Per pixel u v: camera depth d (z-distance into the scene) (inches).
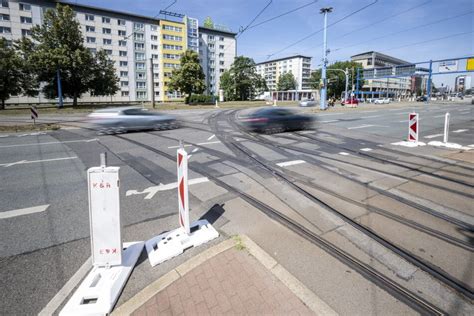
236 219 150.2
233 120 741.3
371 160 284.8
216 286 96.3
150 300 91.4
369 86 3946.9
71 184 213.9
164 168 256.7
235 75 2982.3
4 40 1409.9
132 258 111.0
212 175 232.4
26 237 133.6
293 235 132.7
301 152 326.6
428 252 118.7
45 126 601.6
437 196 182.5
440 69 1834.4
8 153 328.2
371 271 105.7
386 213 156.6
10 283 101.3
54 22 1417.3
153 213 160.4
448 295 93.8
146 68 2854.3
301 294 92.2
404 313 86.1
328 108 1422.2
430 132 498.9
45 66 1349.7
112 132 518.9
